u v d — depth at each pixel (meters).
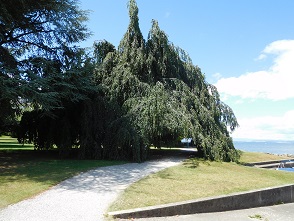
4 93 10.62
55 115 13.99
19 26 13.45
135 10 16.41
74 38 14.88
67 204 6.31
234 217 7.16
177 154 17.95
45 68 12.66
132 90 14.95
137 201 6.77
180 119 14.13
